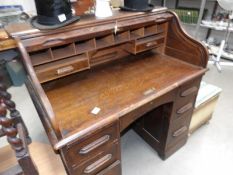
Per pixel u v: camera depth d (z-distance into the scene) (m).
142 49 1.22
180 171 1.38
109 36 1.05
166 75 1.12
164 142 1.36
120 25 1.01
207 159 1.46
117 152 0.97
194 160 1.45
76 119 0.81
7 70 2.18
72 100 0.94
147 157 1.49
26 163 0.71
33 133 1.74
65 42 0.87
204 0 2.64
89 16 1.04
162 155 1.44
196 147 1.55
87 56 1.00
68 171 0.81
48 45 0.83
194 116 1.48
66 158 0.77
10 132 0.65
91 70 1.20
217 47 3.01
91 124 0.78
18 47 0.76
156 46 1.31
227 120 1.81
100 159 0.91
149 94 0.96
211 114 1.70
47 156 0.97
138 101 0.91
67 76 1.12
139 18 1.10
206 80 2.43
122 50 1.32
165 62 1.28
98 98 0.94
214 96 1.54
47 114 0.69
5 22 1.50
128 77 1.12
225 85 2.33
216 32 3.18
